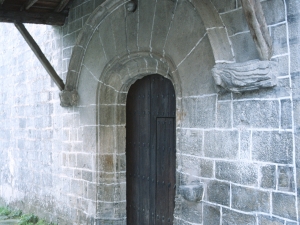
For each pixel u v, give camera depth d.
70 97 5.74
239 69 3.18
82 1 5.74
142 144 5.15
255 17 2.91
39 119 7.07
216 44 3.48
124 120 5.38
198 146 3.78
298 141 2.86
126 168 5.39
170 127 4.73
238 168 3.34
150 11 4.47
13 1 5.68
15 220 7.41
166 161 4.77
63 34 6.24
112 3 4.92
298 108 2.87
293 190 2.89
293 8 2.92
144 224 5.06
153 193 4.94
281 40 3.00
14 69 8.32
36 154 7.20
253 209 3.19
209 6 3.51
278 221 2.99
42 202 6.93
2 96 9.02
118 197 5.29
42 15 5.96
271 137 3.07
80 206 5.70
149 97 5.07
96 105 5.36
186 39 3.97
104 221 5.25
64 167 6.17
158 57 4.41
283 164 2.97
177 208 4.01
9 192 8.48
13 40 8.42
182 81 4.01
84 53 5.57
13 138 8.31
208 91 3.68
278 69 3.01
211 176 3.62
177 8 4.09
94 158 5.38
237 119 3.37
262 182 3.12
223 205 3.48
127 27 4.81
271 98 3.08
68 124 6.06
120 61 4.97
